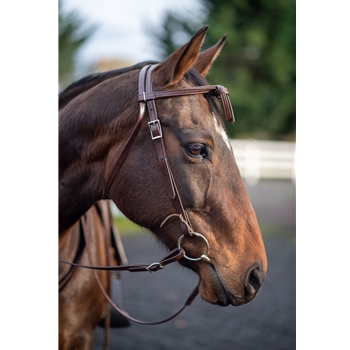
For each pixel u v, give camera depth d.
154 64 1.93
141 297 5.08
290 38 16.38
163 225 1.77
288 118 16.91
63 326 2.18
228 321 4.56
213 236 1.74
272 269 6.17
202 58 2.05
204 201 1.72
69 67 15.47
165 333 4.21
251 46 16.36
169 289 5.42
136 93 1.82
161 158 1.72
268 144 12.00
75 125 1.90
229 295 1.74
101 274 2.42
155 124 1.73
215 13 16.19
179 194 1.72
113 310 2.92
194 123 1.72
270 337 4.13
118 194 1.82
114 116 1.84
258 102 16.56
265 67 16.64
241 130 16.80
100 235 2.49
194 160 1.71
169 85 1.75
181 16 16.66
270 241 7.61
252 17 16.44
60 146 1.92
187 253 1.78
